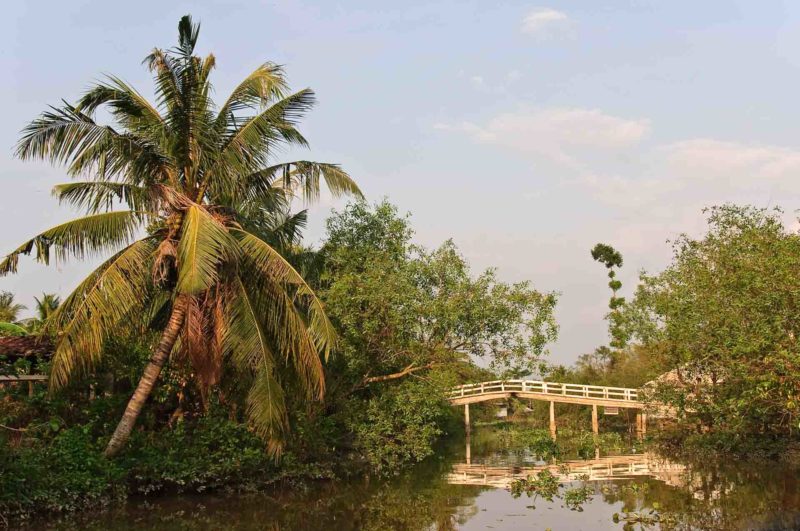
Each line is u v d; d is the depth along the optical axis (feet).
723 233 78.74
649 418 133.59
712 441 93.20
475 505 58.23
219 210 55.31
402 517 53.42
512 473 80.28
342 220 81.00
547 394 126.93
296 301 60.95
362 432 73.72
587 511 54.70
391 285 72.28
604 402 124.06
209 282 46.60
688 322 73.36
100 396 64.39
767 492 60.59
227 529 48.93
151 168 53.31
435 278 76.64
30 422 56.95
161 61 50.52
